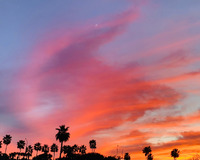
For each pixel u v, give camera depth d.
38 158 119.69
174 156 131.62
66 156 89.00
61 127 86.38
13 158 123.94
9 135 132.38
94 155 88.44
